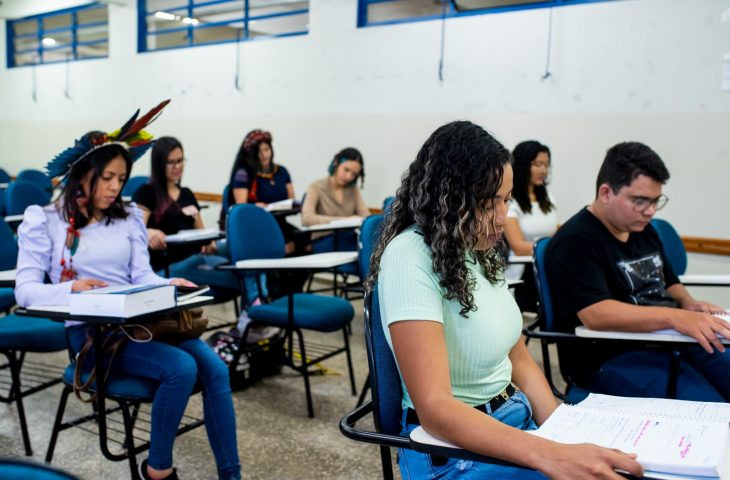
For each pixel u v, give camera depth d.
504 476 1.07
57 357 3.25
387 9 4.91
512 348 1.31
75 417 2.54
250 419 2.58
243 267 2.64
